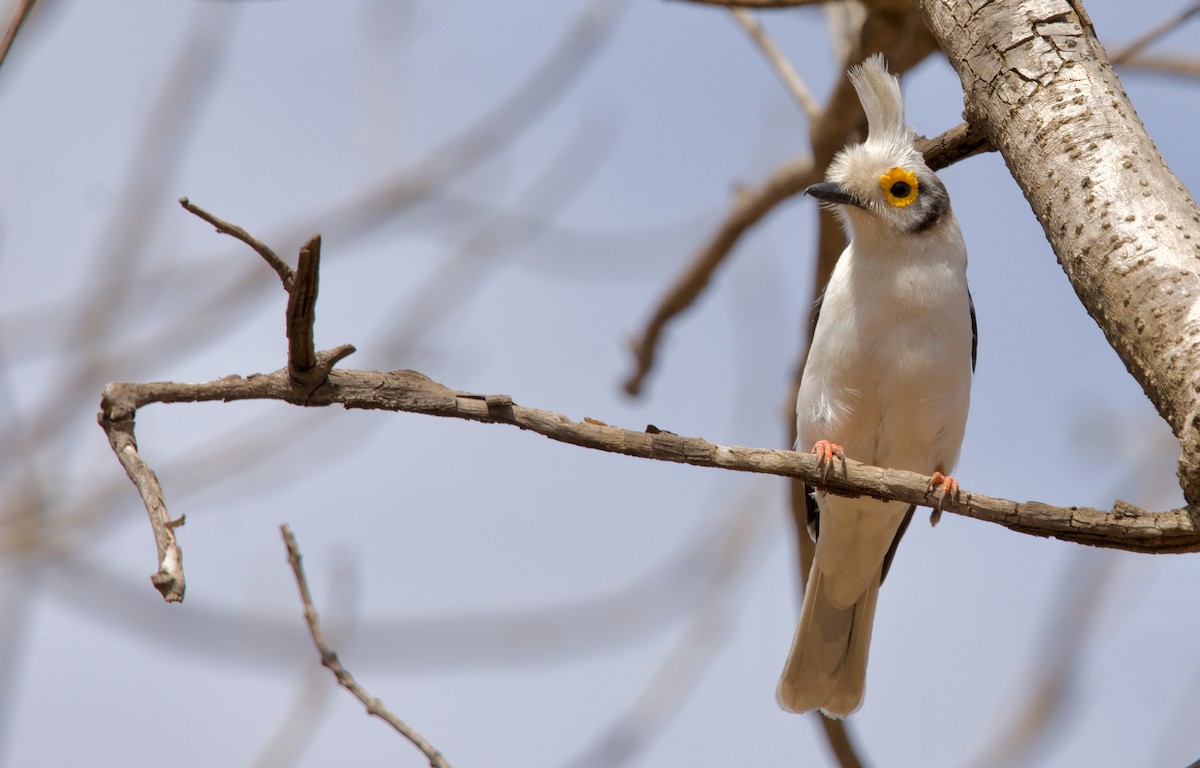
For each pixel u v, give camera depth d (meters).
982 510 6.65
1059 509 6.36
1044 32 6.04
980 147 7.71
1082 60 5.94
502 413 6.81
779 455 7.06
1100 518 6.18
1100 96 5.80
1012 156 6.00
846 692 11.36
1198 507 5.36
